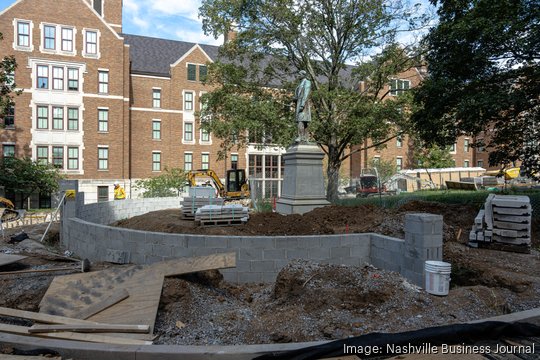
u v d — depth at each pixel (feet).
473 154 183.32
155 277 20.06
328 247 27.12
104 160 122.21
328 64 83.92
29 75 113.39
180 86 138.62
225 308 20.21
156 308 17.87
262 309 20.11
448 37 48.47
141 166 133.18
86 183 118.93
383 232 34.09
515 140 52.60
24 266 28.27
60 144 116.88
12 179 101.55
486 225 32.55
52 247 40.88
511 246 31.19
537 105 47.06
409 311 18.31
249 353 14.37
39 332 16.30
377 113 74.13
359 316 17.97
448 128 53.83
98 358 14.89
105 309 17.90
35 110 114.21
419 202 46.09
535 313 17.58
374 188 120.06
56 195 109.70
